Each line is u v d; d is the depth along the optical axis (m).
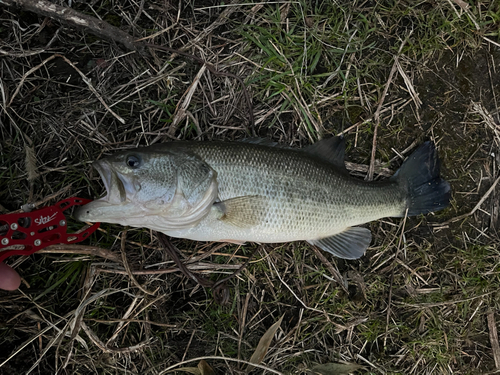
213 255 0.45
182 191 0.36
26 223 0.38
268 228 0.39
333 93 0.46
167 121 0.43
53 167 0.43
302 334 0.46
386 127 0.47
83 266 0.43
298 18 0.46
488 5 0.47
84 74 0.43
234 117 0.45
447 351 0.46
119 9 0.44
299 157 0.39
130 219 0.36
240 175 0.37
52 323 0.41
